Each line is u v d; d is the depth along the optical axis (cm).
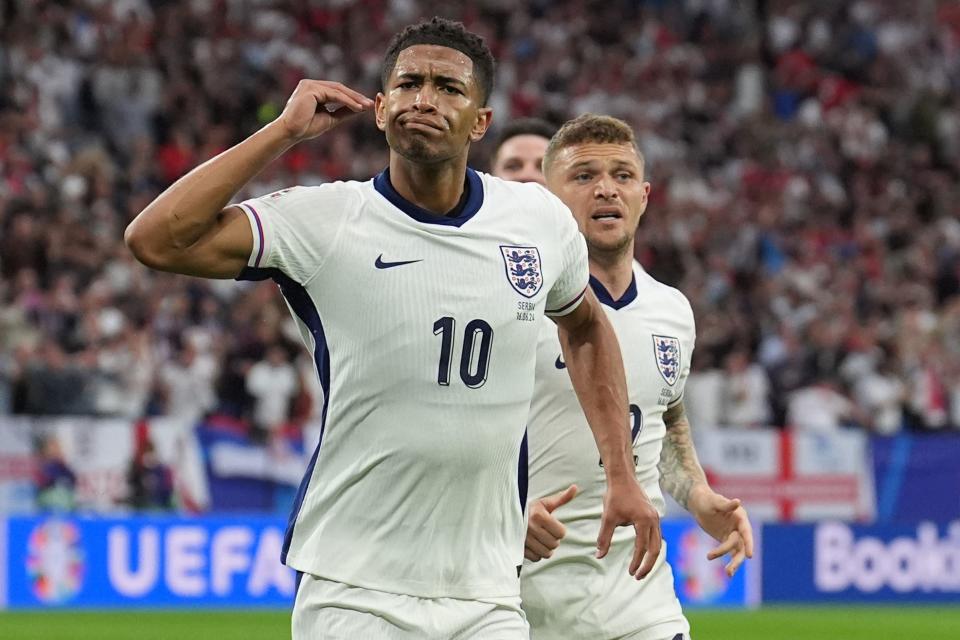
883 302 7038
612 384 1602
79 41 6906
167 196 1362
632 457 1577
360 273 1427
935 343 6425
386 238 1438
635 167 1925
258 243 1397
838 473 5425
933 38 9069
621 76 8169
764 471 5331
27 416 4909
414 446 1433
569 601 1867
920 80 8862
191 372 5188
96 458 4672
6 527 4506
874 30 8962
